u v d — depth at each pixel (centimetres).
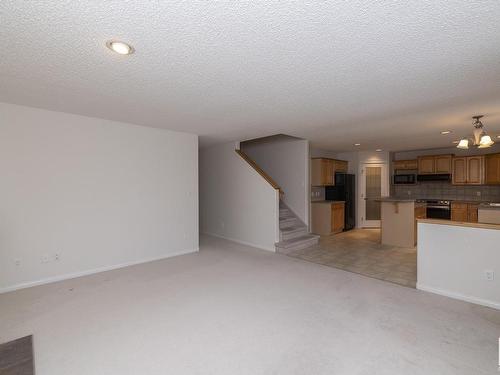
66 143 342
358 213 754
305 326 230
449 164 632
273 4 132
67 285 322
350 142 588
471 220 598
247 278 349
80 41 168
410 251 490
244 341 208
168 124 403
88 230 362
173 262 420
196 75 221
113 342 206
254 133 474
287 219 554
